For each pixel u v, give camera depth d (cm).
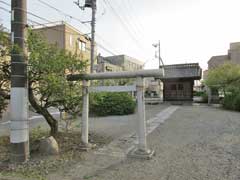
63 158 497
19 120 464
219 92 2186
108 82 1103
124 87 540
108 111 1329
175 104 2208
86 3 1417
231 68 1900
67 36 2345
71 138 672
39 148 537
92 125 962
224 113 1316
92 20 1425
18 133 464
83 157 506
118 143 635
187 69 2241
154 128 862
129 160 484
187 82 2267
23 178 396
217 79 1923
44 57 505
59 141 634
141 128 512
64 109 628
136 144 621
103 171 423
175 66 2320
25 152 473
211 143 612
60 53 552
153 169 429
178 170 422
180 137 695
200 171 414
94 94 800
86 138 577
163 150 555
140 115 515
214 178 383
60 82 528
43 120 1091
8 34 524
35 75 518
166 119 1106
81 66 582
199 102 2400
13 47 451
